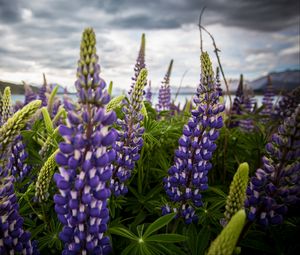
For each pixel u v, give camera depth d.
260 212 0.34
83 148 0.26
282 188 0.33
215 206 0.47
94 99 0.26
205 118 0.42
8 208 0.29
